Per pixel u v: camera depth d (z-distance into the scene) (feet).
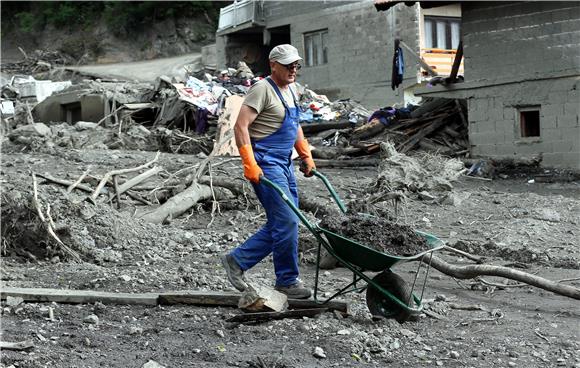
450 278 33.35
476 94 69.46
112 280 30.19
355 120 84.28
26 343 22.20
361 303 28.14
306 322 25.36
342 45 114.42
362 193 50.90
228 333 24.35
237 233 42.06
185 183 47.91
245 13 127.34
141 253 36.47
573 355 23.15
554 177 62.28
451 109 74.74
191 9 198.80
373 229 24.89
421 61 86.02
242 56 135.23
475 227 43.42
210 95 85.51
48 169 60.75
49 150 69.92
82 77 168.14
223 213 46.52
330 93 116.37
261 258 26.81
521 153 66.69
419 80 103.71
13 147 71.97
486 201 50.78
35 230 35.24
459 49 70.74
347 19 113.50
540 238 40.78
